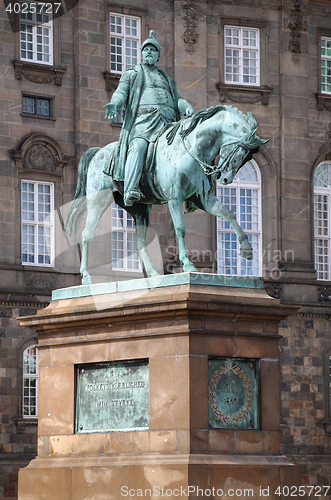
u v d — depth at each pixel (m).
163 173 15.52
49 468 15.55
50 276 37.66
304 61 43.81
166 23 41.41
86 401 15.66
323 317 42.59
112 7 40.31
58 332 16.12
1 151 37.59
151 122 16.11
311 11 44.47
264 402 14.83
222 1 42.44
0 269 36.72
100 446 15.20
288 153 43.00
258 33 43.28
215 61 42.09
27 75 38.47
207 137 15.30
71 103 39.38
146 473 14.17
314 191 44.00
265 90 42.78
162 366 14.55
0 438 36.19
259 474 14.22
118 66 40.53
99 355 15.46
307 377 41.97
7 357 36.66
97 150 17.30
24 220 37.84
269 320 15.05
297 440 41.38
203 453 14.12
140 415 14.86
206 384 14.36
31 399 37.28
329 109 44.38
